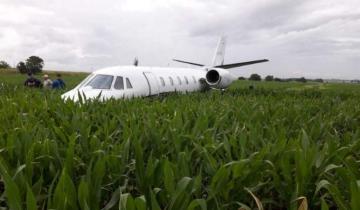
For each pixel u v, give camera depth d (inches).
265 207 150.2
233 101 418.6
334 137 219.3
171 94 585.0
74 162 152.3
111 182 141.5
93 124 248.8
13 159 157.8
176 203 107.0
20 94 414.9
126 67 641.0
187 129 226.4
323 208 96.0
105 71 608.7
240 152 170.6
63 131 205.6
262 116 293.9
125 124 216.7
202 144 188.7
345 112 354.9
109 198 144.0
